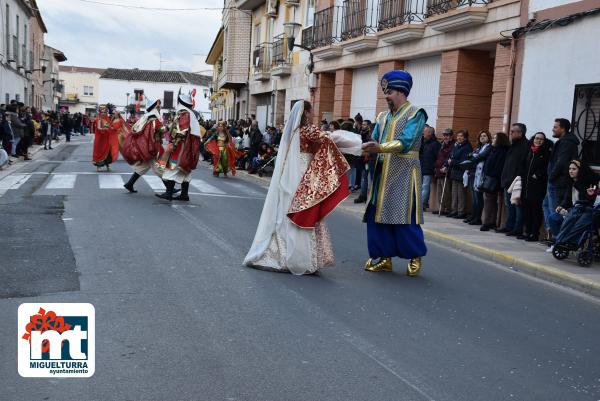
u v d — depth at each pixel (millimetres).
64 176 15914
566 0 10875
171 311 5312
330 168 6953
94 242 7887
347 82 20078
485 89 14258
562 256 8641
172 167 12078
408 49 16047
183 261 7137
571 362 4867
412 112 7078
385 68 17219
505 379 4379
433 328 5398
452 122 14164
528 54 11750
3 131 18672
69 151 27312
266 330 4992
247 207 12172
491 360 4742
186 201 12328
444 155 12859
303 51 23844
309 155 7039
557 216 9070
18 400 3611
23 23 36438
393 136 7090
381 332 5168
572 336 5586
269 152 19125
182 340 4656
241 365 4258
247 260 7078
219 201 12766
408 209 7172
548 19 11273
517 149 10414
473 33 13367
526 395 4137
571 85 10711
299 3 24609
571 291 7523
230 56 33188
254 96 32469
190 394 3773
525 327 5719
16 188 13180
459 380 4285
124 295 5691
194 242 8242
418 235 7266
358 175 16500
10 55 31859
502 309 6281
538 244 10000
